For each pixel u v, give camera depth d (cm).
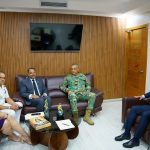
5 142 286
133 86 466
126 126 293
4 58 418
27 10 397
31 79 375
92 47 463
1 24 407
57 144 261
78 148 271
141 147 274
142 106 299
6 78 424
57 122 263
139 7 360
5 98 332
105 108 439
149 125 264
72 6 383
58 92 397
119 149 269
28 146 276
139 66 436
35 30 411
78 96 371
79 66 461
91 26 454
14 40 417
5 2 355
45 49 430
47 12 416
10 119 279
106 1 383
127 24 477
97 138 300
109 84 492
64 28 426
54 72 448
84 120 362
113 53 482
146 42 407
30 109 342
